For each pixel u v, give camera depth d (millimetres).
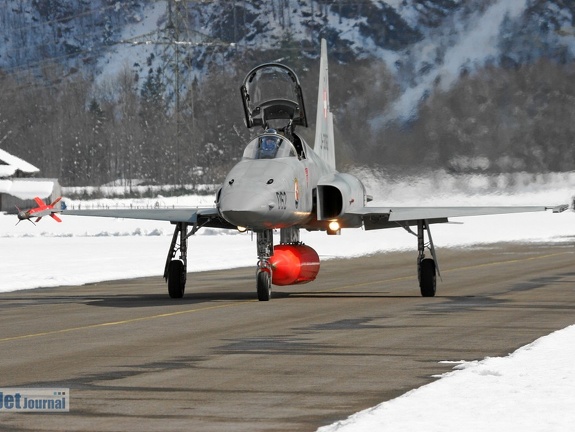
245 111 74750
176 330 50281
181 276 69875
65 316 58469
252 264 109188
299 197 65375
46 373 36875
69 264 111625
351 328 50312
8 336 48906
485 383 33250
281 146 67000
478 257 119062
